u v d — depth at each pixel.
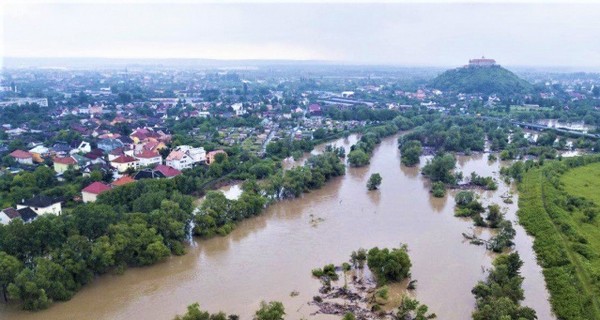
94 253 131.12
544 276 141.00
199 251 157.75
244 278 139.12
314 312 121.31
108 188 196.38
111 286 133.88
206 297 128.75
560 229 167.62
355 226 181.00
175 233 154.50
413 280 137.62
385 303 125.88
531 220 183.12
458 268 146.25
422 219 190.00
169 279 138.62
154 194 173.88
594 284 128.00
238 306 124.00
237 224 180.75
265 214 193.75
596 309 115.88
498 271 130.12
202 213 170.88
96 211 145.12
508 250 159.62
